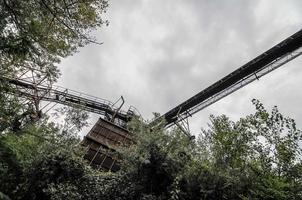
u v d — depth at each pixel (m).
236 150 12.38
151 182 12.77
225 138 12.63
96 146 24.77
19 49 10.55
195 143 13.52
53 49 12.59
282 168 11.59
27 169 16.03
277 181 10.91
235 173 11.72
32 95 24.69
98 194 13.68
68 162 15.39
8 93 13.71
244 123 12.91
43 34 11.66
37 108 23.97
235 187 11.42
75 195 13.61
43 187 14.76
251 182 11.42
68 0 11.71
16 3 10.16
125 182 13.44
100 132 25.98
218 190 11.37
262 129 12.48
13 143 17.66
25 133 19.23
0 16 9.62
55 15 11.23
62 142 17.67
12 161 16.56
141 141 13.65
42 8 10.93
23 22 10.47
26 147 18.69
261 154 12.12
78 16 12.35
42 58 12.45
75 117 19.84
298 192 10.89
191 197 11.52
